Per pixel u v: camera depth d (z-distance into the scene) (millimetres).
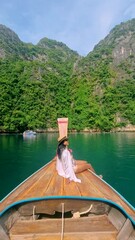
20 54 181375
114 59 155375
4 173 20844
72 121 93562
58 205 7465
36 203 7398
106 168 23094
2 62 114125
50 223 7129
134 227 6668
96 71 116062
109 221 7172
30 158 27812
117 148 37312
